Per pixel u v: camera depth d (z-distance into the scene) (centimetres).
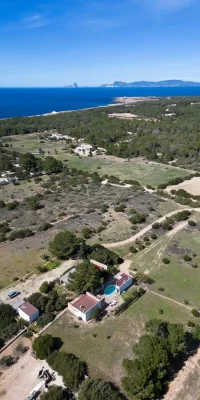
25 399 3012
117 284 4547
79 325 3938
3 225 6675
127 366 3153
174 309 4250
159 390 3016
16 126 18800
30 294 4481
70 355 3422
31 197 8269
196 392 3108
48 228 6519
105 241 5972
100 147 14738
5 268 5131
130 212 7169
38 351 3428
